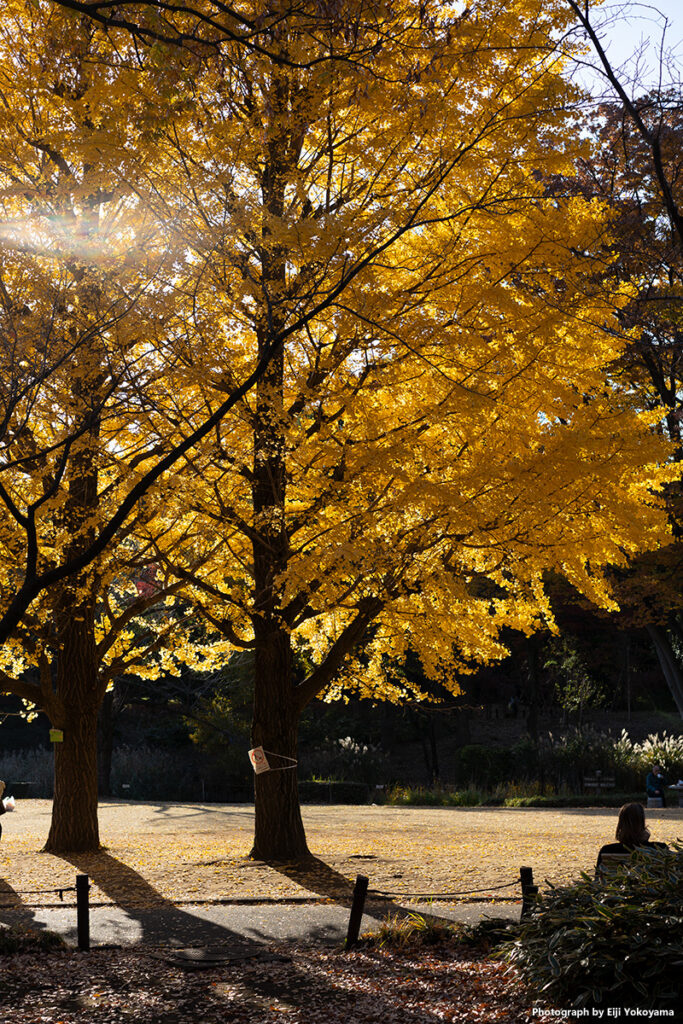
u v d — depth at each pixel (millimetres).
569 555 9969
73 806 13516
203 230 7812
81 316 7914
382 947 7453
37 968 6988
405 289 8930
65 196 7711
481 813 19359
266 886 10398
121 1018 5805
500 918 7719
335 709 37656
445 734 40000
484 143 8266
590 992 5293
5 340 7188
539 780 26391
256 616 12273
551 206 9484
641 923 5527
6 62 8273
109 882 10781
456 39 7508
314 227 6996
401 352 9133
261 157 8500
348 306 7965
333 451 8914
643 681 37812
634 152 10484
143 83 6965
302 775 29469
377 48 6184
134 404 8070
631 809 7145
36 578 5895
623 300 9117
